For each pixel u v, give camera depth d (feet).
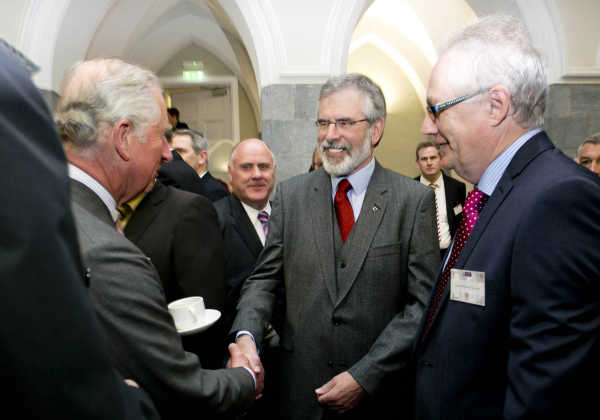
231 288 5.42
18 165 0.81
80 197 2.38
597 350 1.91
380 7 19.56
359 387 3.33
